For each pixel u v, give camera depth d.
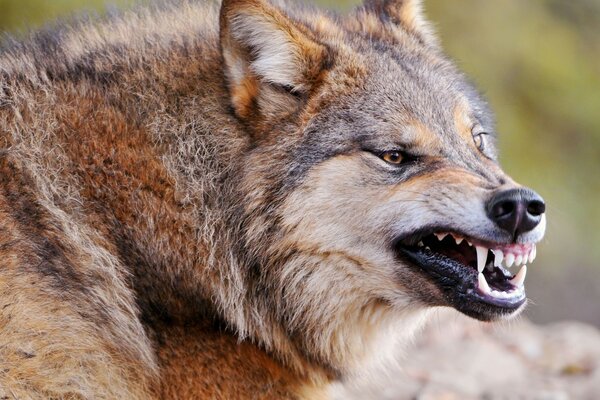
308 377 10.94
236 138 10.43
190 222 10.20
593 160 31.11
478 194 10.02
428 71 11.20
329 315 10.67
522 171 29.50
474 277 10.32
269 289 10.48
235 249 10.38
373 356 11.28
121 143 10.10
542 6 33.62
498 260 10.29
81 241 9.81
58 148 9.99
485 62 30.12
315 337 10.76
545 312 30.42
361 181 10.30
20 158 9.84
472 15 30.69
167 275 10.08
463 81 11.73
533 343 15.62
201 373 10.17
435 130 10.58
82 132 10.07
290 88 10.46
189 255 10.16
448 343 15.20
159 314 10.08
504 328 16.12
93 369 9.73
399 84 10.77
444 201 10.09
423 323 11.72
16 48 10.87
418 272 10.53
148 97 10.36
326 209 10.30
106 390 9.79
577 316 30.38
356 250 10.41
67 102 10.17
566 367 14.52
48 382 9.48
